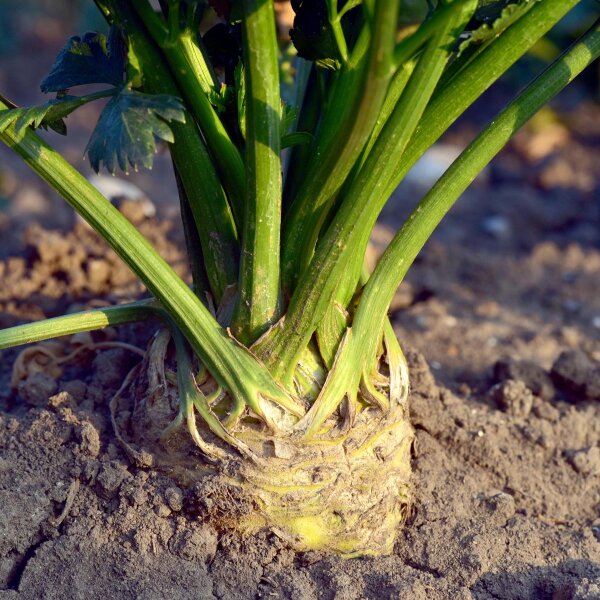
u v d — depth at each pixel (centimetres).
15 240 119
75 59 78
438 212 79
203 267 82
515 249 137
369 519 81
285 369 79
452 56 78
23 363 90
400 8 79
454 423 91
